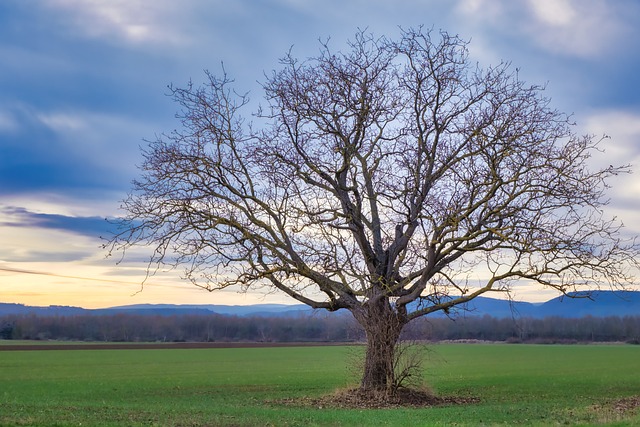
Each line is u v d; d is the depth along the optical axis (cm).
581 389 4009
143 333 15650
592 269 2778
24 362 7581
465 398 3306
